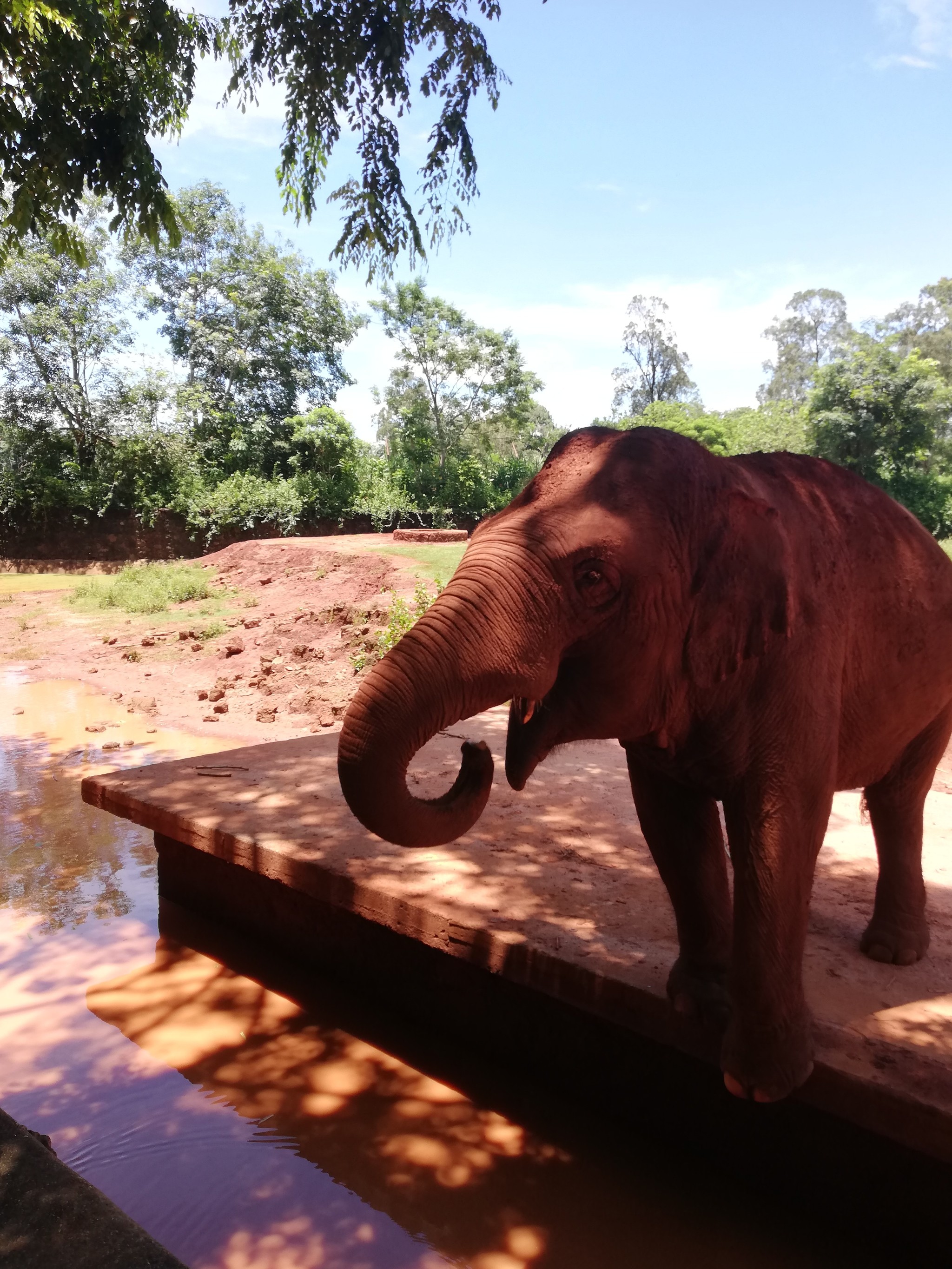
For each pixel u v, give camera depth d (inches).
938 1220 105.3
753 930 98.1
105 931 204.1
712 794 108.3
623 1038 133.8
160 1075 151.5
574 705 96.4
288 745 253.3
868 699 114.0
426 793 201.0
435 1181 126.6
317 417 1376.7
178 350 1438.2
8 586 983.0
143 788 211.0
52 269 1262.3
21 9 265.3
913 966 129.9
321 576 675.4
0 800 294.0
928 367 1197.7
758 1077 98.4
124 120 301.6
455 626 87.0
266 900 189.6
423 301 1572.3
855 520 113.8
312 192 323.0
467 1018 154.3
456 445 1652.3
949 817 199.2
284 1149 133.3
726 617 95.3
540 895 152.3
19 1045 160.1
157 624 608.7
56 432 1325.0
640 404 2341.3
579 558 90.2
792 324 2664.9
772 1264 112.1
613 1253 114.0
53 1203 80.3
